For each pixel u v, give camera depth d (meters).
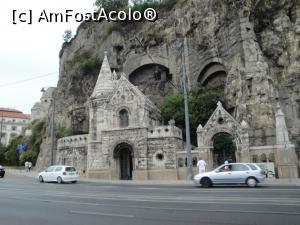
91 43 58.25
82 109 51.62
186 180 29.20
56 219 10.14
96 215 10.68
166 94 48.66
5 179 33.47
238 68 37.81
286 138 28.48
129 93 35.09
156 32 50.22
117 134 34.50
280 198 13.87
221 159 33.72
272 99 35.09
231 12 40.84
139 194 16.97
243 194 15.95
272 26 39.25
